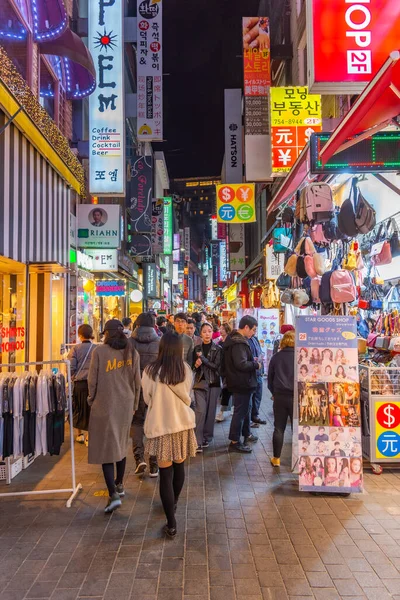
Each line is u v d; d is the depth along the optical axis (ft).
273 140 29.96
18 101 20.45
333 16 16.55
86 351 18.15
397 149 16.62
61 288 29.96
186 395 12.26
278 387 17.28
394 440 16.88
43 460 18.37
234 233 80.28
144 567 10.25
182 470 12.86
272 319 43.86
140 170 60.34
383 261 21.20
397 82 10.34
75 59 26.99
